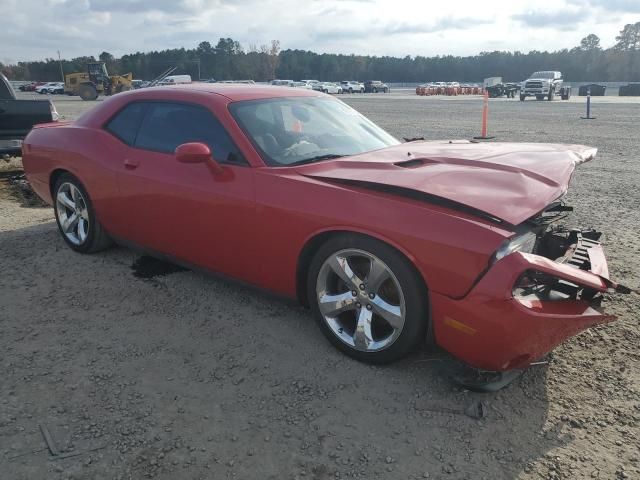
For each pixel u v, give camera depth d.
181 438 2.47
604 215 6.35
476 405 2.69
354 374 2.97
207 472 2.28
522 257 2.49
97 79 41.09
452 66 132.75
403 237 2.68
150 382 2.89
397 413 2.65
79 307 3.75
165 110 3.93
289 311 3.70
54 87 61.06
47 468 2.28
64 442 2.44
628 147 12.53
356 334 3.01
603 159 10.80
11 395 2.76
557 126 17.77
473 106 32.28
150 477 2.24
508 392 2.83
